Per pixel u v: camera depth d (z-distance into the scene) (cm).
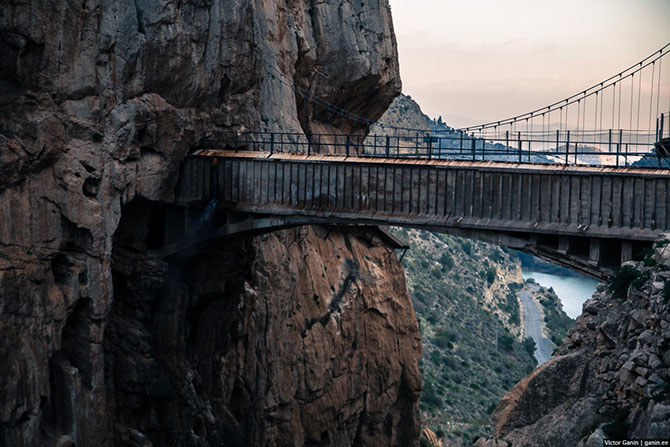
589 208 4159
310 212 4756
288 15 6844
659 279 3203
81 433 4134
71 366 4134
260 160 4869
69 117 4084
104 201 4269
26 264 3828
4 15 3762
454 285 17088
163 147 4703
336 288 7875
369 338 8206
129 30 4344
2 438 3669
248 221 4950
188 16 4759
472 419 11338
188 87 4788
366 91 8225
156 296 5084
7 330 3691
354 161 4691
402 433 8569
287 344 6862
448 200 4494
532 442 3709
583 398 3541
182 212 5069
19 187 3841
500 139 4519
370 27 8069
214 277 5459
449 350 13938
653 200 4016
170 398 4859
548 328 16888
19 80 3884
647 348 3047
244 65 5175
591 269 4188
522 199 4316
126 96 4388
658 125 4362
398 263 8900
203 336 5575
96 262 4216
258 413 6456
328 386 7425
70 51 4075
